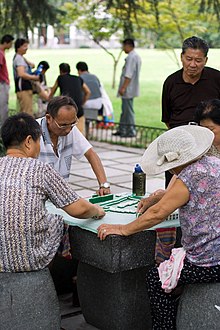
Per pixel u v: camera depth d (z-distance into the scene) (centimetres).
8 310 304
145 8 1127
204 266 293
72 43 3241
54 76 2139
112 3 1084
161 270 307
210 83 448
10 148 314
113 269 314
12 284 303
